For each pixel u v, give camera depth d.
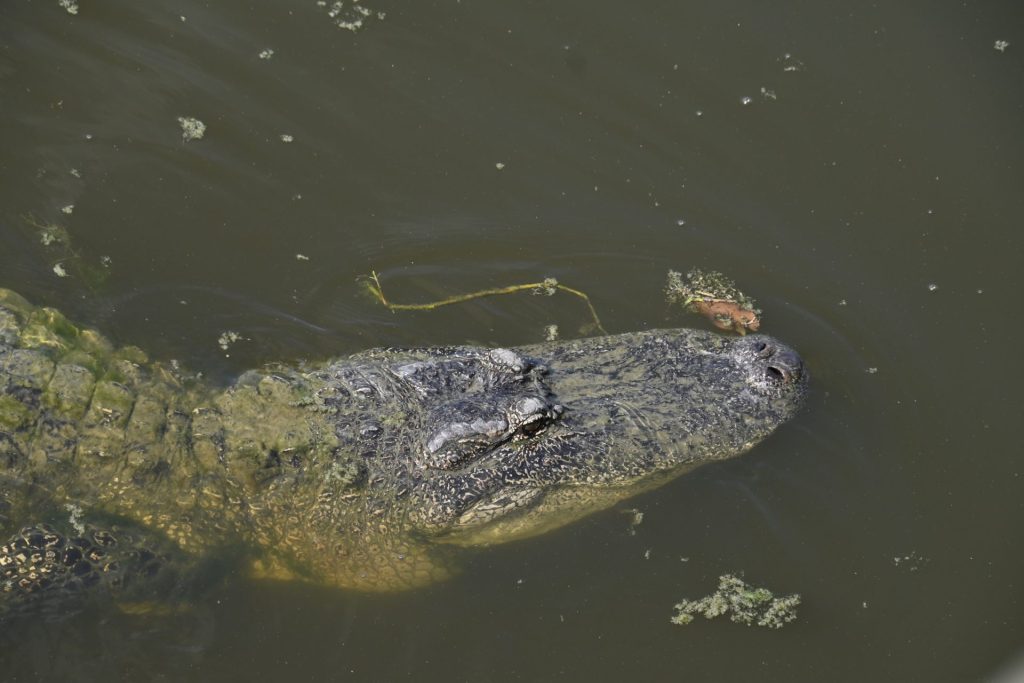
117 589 6.17
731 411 6.92
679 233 8.49
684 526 6.72
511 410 6.41
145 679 5.93
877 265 8.34
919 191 8.79
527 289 8.09
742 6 9.96
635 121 9.12
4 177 8.27
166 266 7.94
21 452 6.23
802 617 6.36
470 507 6.37
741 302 7.99
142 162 8.56
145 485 6.36
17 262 7.73
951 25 9.88
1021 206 8.71
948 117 9.24
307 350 7.50
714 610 6.36
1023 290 8.20
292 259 8.12
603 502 6.75
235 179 8.56
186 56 9.24
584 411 6.78
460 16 9.77
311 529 6.47
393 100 9.15
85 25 9.34
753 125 9.16
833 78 9.47
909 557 6.65
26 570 6.08
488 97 9.22
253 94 9.07
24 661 5.98
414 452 6.44
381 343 7.62
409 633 6.28
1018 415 7.43
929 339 7.87
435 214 8.48
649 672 6.09
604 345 7.35
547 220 8.51
